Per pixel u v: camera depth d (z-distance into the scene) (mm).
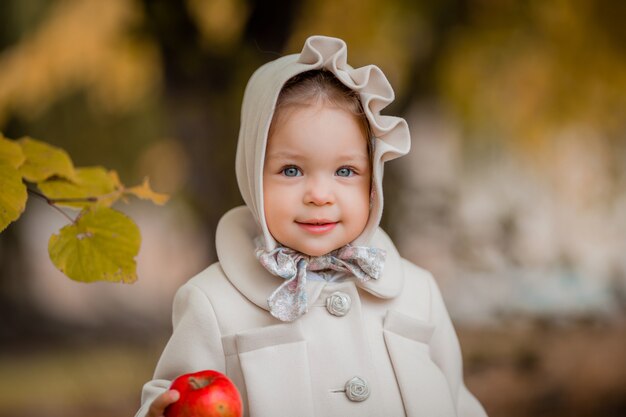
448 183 9086
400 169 8555
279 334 2092
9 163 2287
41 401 7312
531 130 8289
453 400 2293
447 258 9078
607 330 8352
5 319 9820
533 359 7512
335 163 2078
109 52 7949
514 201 9164
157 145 8578
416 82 7859
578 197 9117
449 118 8797
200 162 7953
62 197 2422
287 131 2059
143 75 7910
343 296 2176
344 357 2123
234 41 7508
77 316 10102
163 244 9930
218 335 2104
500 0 7762
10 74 8117
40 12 8227
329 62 2100
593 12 7809
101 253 2297
